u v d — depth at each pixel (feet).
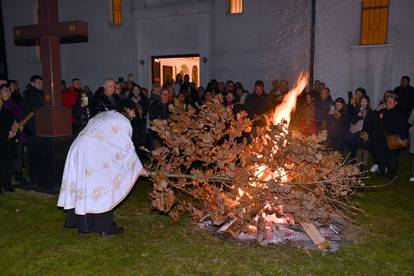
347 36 37.78
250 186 14.35
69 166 14.70
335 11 37.86
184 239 14.94
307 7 38.52
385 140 23.58
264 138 14.94
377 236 15.21
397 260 13.28
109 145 14.47
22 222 16.84
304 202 13.78
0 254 13.84
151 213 17.84
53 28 20.53
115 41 50.11
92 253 13.84
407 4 35.37
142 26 48.11
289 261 13.12
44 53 20.86
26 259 13.46
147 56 48.32
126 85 35.78
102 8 50.29
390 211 17.97
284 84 29.55
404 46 35.91
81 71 53.31
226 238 14.85
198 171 14.93
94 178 14.32
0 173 21.01
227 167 14.49
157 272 12.51
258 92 26.99
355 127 25.54
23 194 20.81
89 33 51.78
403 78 33.14
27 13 57.00
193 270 12.61
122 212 17.99
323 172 14.28
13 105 23.79
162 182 14.75
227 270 12.59
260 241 14.33
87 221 14.84
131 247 14.28
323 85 32.37
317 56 38.88
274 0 39.81
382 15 36.68
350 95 33.14
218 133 15.35
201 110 15.97
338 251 13.87
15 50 59.00
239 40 42.01
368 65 37.35
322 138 13.92
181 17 45.37
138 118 26.94
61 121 21.17
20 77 59.26
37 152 21.33
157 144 26.86
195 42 44.91
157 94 28.73
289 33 39.60
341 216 16.08
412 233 15.52
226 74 43.21
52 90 20.97
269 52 40.70
